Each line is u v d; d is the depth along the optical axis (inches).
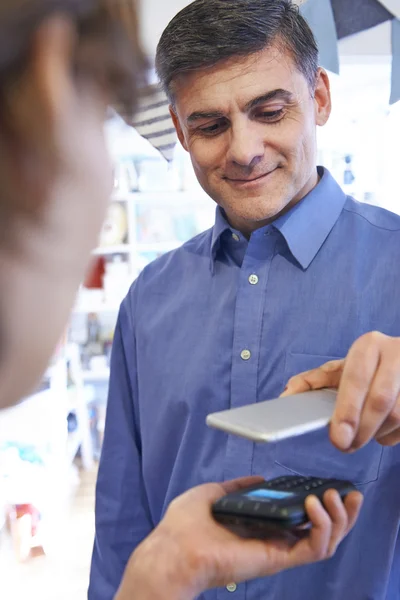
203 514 23.9
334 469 36.6
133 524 45.8
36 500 107.7
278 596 36.4
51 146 9.7
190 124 36.2
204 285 43.3
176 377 42.3
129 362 46.8
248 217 37.1
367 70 92.6
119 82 11.3
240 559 22.3
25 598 96.7
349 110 123.7
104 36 10.6
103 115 11.6
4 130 9.5
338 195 41.3
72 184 10.4
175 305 43.9
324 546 21.7
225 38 32.7
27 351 11.4
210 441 40.1
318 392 25.6
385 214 40.6
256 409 22.6
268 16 33.2
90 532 116.8
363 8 61.7
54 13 9.3
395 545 35.6
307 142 36.5
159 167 160.1
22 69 9.3
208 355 41.1
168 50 34.8
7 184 9.7
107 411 47.2
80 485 137.1
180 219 167.0
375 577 34.8
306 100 35.9
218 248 42.8
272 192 36.5
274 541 22.5
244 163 34.7
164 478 43.4
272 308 39.8
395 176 142.7
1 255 10.4
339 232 40.4
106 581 44.5
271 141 35.0
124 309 47.4
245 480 26.7
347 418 22.9
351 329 38.0
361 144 142.8
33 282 10.9
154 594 22.4
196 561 22.1
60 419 113.1
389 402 23.5
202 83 34.3
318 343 38.3
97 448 157.6
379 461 35.8
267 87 33.7
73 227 10.9
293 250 39.2
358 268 38.9
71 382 145.9
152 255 167.9
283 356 39.0
